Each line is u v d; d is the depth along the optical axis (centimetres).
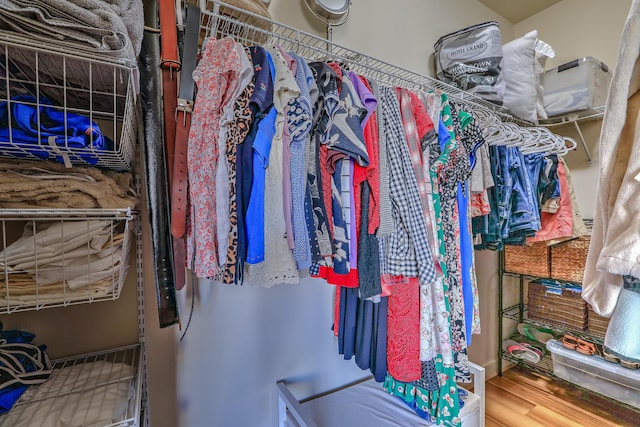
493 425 159
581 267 170
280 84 69
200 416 106
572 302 177
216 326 108
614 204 50
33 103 54
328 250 79
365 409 120
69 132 55
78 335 85
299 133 73
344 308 118
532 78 161
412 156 94
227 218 64
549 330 203
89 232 60
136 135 83
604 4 184
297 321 126
